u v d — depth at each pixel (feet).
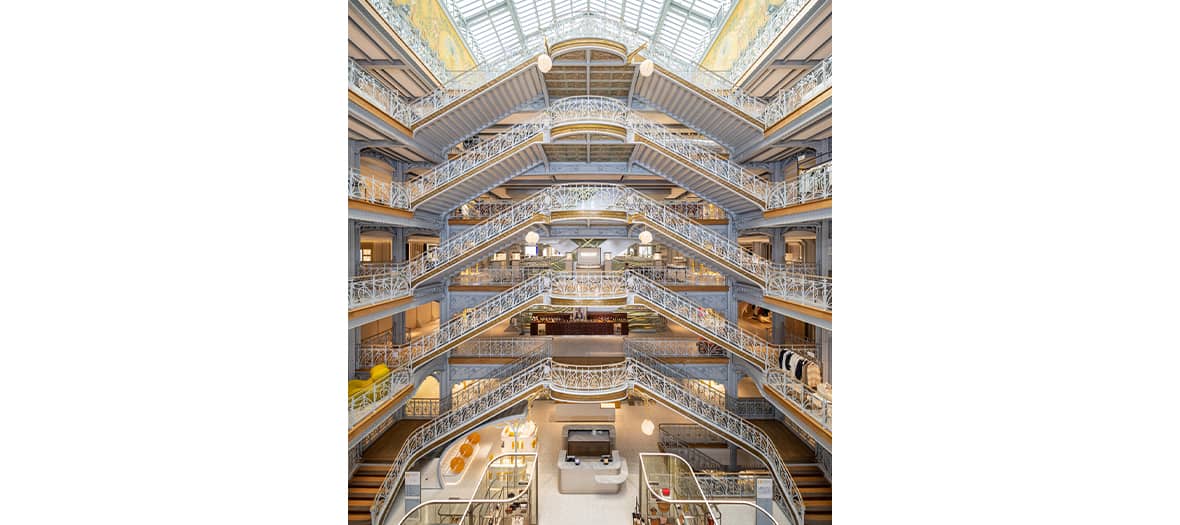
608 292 44.96
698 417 45.65
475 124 50.29
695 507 32.63
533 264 70.59
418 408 55.36
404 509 39.55
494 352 57.16
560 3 66.80
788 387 40.98
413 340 59.77
